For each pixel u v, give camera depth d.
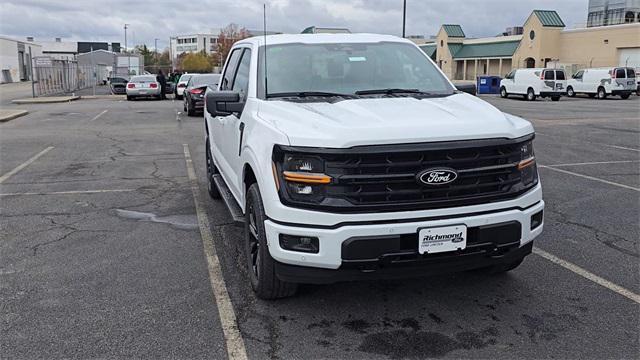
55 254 5.50
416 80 5.11
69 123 18.50
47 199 7.79
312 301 4.39
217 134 6.65
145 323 4.03
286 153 3.68
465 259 3.78
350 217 3.57
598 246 5.61
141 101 31.88
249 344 3.74
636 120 19.39
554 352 3.60
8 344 3.73
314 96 4.73
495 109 4.29
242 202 4.84
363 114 3.94
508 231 3.81
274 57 5.14
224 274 4.96
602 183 8.57
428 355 3.59
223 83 6.57
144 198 7.80
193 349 3.67
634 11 61.28
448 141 3.66
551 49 53.34
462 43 65.75
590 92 37.75
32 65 33.56
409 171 3.62
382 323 4.03
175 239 5.95
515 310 4.21
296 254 3.68
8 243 5.85
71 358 3.56
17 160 11.10
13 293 4.57
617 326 3.93
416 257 3.64
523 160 3.94
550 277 4.82
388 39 5.64
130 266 5.16
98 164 10.61
